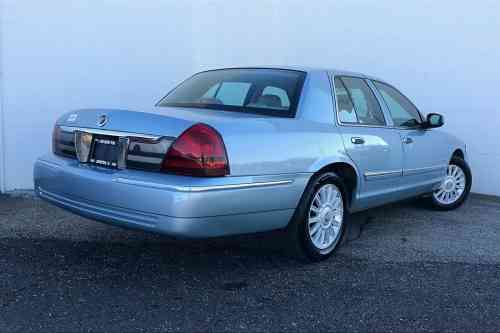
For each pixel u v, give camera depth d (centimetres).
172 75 704
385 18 767
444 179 630
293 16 789
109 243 482
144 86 689
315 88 456
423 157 573
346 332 333
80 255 450
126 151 371
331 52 795
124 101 682
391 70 774
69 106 661
